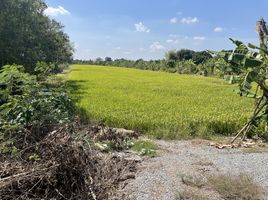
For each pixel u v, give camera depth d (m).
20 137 5.35
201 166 5.87
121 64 86.00
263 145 7.61
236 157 6.53
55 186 4.43
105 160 5.54
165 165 5.86
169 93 18.81
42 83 7.09
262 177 5.32
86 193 4.42
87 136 5.89
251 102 14.25
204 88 23.02
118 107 11.74
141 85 24.92
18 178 4.32
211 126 9.17
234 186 4.70
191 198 4.46
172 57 71.50
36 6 22.97
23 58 19.53
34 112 5.83
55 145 4.84
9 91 5.95
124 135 7.66
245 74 6.69
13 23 18.42
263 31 6.73
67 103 7.20
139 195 4.56
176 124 8.89
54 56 27.36
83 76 35.94
